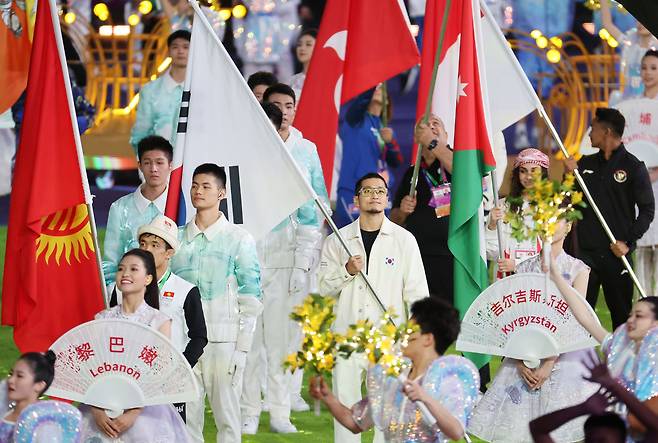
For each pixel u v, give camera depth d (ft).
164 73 91.56
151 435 57.62
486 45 72.69
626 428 45.88
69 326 62.18
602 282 86.89
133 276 59.00
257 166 66.59
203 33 67.26
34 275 61.31
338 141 111.75
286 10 136.15
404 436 49.60
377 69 79.30
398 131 138.92
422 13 134.10
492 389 64.95
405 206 75.97
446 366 48.93
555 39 132.16
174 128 90.38
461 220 67.46
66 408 51.44
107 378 56.75
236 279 64.59
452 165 69.46
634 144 99.04
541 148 133.08
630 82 115.96
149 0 138.51
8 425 52.49
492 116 72.64
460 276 68.18
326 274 67.97
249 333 64.49
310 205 75.15
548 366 63.46
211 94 67.10
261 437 72.28
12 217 61.93
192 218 66.08
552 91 133.69
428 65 75.61
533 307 62.95
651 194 85.71
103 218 129.39
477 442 69.62
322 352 47.80
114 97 137.59
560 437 63.21
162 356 56.65
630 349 53.31
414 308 50.03
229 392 64.44
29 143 61.72
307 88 80.12
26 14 74.59
